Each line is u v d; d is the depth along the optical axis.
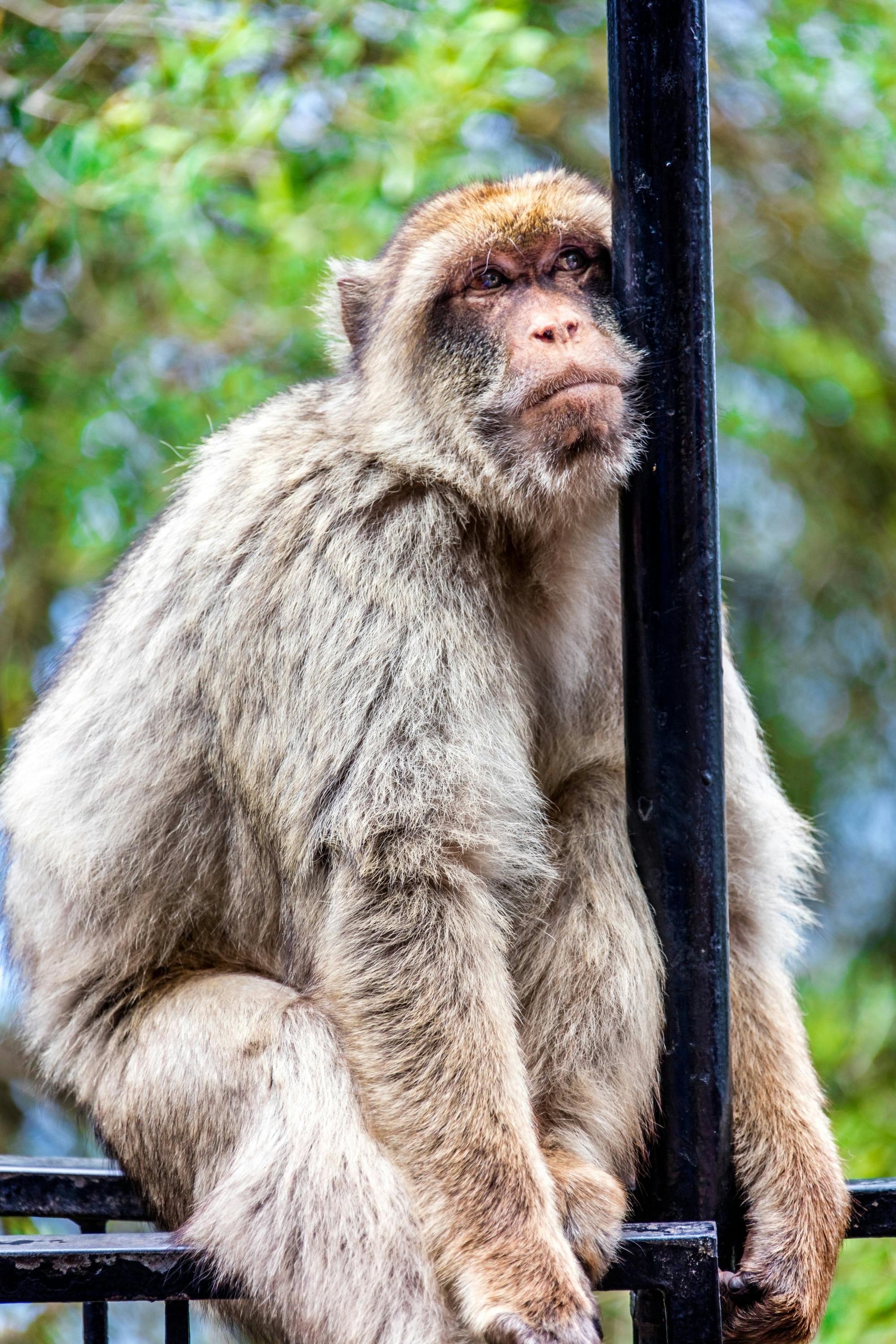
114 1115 6.34
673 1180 4.93
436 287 6.50
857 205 14.48
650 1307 4.64
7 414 12.35
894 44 13.19
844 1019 13.56
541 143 14.37
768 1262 5.59
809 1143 5.90
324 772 5.77
